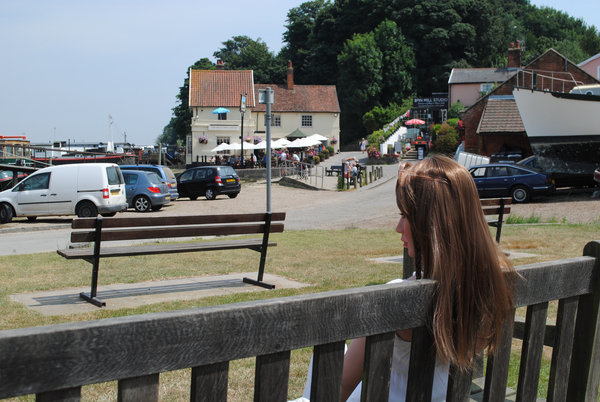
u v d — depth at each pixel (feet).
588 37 315.99
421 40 274.98
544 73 128.26
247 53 345.92
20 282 26.73
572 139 73.61
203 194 101.55
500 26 293.43
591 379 8.09
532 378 7.48
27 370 3.74
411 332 6.43
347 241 44.11
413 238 6.40
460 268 6.06
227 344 4.68
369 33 274.57
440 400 6.68
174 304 21.44
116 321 4.14
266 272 29.25
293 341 5.06
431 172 6.31
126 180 83.10
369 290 5.56
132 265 32.30
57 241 52.31
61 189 69.15
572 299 7.79
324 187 120.47
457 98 205.26
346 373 6.64
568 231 45.29
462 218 6.17
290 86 232.53
